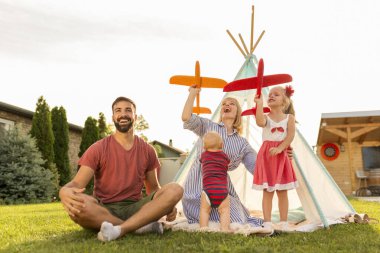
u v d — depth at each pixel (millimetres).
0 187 13195
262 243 2871
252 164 4492
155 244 2799
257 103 4277
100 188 3621
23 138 13914
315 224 4039
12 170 13297
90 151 3514
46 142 15195
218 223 3916
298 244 2902
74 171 18875
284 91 4520
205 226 3816
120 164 3598
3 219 5305
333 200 5293
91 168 3475
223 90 4496
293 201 5809
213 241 2949
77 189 3131
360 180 17609
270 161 4312
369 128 16000
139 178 3699
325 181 5324
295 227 3904
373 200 11688
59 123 16625
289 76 4398
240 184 6133
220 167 3936
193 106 4355
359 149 18016
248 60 5906
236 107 4621
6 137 13805
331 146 18219
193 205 4176
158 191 3363
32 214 6238
